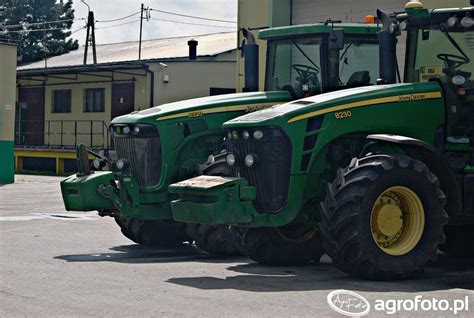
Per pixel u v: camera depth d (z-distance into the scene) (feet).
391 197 29.43
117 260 35.06
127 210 36.68
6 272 30.81
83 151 37.55
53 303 24.77
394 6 60.29
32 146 127.03
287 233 33.32
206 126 37.29
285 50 37.19
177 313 23.36
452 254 36.47
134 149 37.19
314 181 31.55
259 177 30.53
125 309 23.90
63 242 41.09
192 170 37.06
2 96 93.97
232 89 118.01
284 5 68.49
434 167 30.55
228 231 36.17
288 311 23.65
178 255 37.24
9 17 229.04
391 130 31.07
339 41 33.19
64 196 37.35
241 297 25.75
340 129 30.55
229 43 136.36
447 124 31.78
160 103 114.42
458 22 31.40
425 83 31.83
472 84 31.76
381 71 32.35
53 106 131.03
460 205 31.04
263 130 30.22
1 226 48.03
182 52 135.03
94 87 123.75
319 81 35.91
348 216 28.25
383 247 29.35
